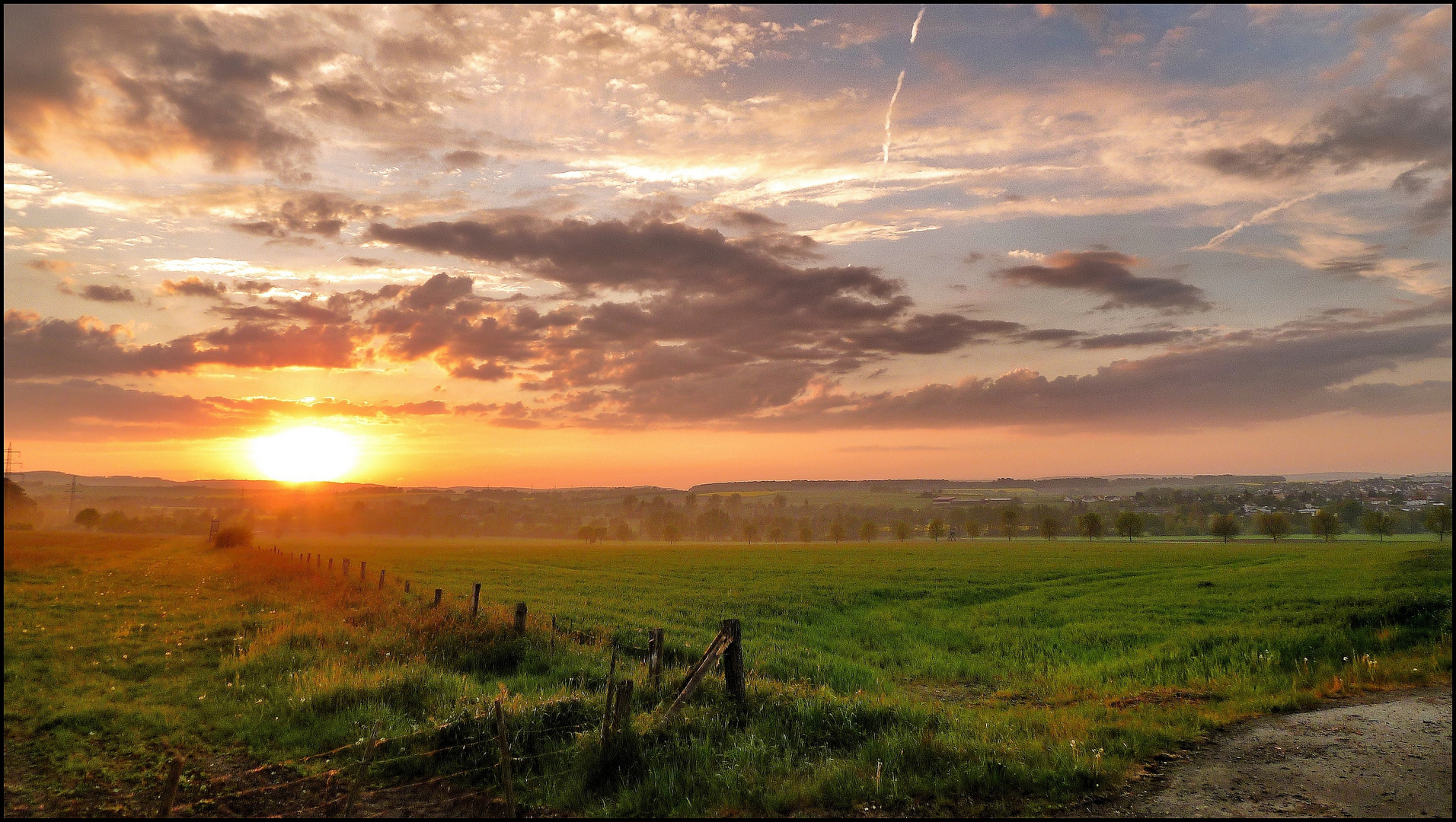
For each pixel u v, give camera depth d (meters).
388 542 185.88
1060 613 29.91
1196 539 169.88
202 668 15.52
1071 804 8.37
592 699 11.41
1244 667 16.45
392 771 9.50
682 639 22.77
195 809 8.39
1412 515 186.25
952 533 170.12
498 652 16.70
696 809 8.20
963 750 9.77
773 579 48.22
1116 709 12.95
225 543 72.12
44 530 167.75
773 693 12.40
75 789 8.96
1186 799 8.48
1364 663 15.41
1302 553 76.06
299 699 12.15
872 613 31.42
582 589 40.81
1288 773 9.27
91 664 15.33
